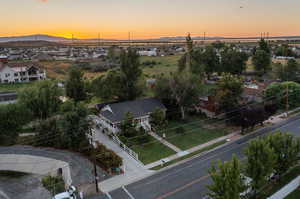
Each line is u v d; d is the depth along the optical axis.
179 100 43.12
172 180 24.72
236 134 37.25
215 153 30.83
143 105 40.78
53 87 41.06
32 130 38.09
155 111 38.25
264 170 18.16
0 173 26.53
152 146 33.22
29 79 81.25
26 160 28.84
